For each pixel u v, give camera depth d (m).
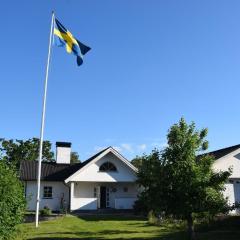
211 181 19.23
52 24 27.86
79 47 27.31
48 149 63.34
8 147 60.97
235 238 20.83
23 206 14.45
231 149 34.72
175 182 19.12
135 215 33.81
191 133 19.86
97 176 38.91
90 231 24.36
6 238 13.28
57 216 32.81
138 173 20.08
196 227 25.16
